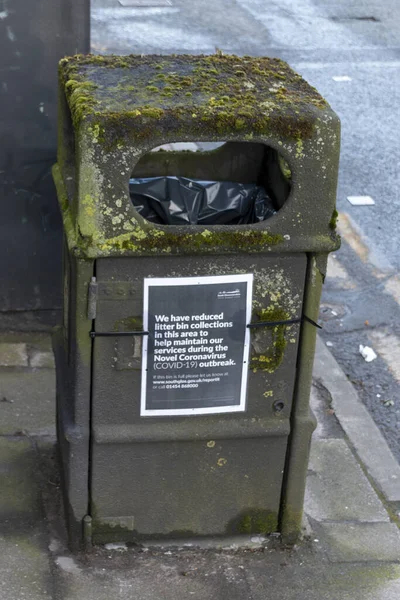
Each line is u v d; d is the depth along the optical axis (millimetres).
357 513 3418
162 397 2820
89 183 2486
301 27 11898
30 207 4199
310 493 3514
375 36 11727
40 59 3963
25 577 2945
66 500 3088
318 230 2650
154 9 12188
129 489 2965
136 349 2729
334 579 3043
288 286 2736
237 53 10648
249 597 2939
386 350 4996
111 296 2646
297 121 2508
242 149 3197
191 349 2766
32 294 4387
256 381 2857
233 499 3049
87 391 2783
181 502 3023
